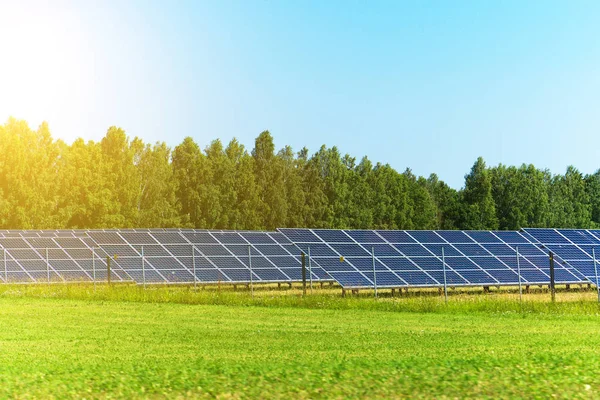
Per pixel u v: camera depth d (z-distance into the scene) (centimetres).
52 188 8162
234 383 1429
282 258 4744
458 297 4000
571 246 5006
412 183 11350
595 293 4422
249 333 2352
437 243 4716
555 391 1358
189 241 4875
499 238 5003
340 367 1593
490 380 1439
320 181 10325
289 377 1477
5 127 8062
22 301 3416
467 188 10050
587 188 11319
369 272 4112
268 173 9969
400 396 1330
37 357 1841
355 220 10206
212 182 9494
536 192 10038
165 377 1499
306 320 2736
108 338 2228
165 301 3416
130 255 4600
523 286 4981
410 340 2183
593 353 1842
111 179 8706
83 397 1347
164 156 9575
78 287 3934
